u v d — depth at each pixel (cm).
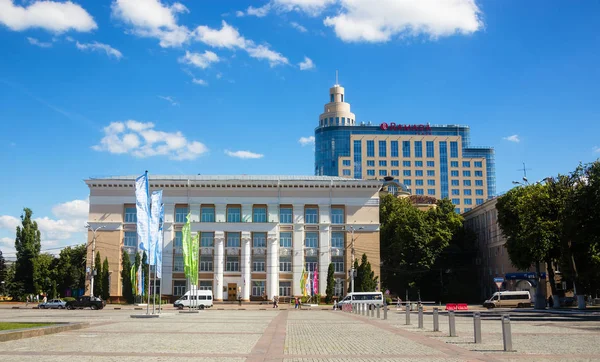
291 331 3178
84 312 6134
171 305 8412
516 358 1897
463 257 11156
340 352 2106
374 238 9394
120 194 9394
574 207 5075
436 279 10175
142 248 4684
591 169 5094
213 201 9388
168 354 1994
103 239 9250
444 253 10738
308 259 9400
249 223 9294
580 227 5072
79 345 2253
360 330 3253
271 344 2398
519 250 6606
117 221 9281
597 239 5025
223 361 1831
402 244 9856
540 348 2195
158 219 5044
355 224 9419
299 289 9256
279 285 9300
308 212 9538
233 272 9219
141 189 4747
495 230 10138
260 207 9494
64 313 5775
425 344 2377
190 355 1975
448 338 2655
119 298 9056
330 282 9006
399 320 4375
